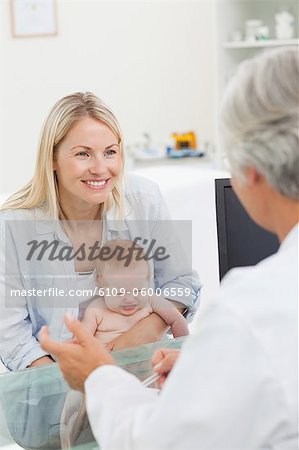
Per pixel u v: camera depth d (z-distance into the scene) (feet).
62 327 6.44
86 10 17.83
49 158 6.40
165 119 18.83
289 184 3.72
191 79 18.86
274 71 3.71
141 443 3.70
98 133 6.35
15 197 6.64
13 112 17.65
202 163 17.35
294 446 3.65
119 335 6.28
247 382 3.49
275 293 3.62
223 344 3.54
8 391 5.82
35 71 17.65
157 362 5.46
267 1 17.70
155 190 6.73
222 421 3.51
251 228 5.89
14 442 5.13
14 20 17.28
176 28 18.58
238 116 3.79
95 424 4.15
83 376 4.52
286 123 3.67
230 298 3.65
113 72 18.26
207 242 8.74
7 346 6.69
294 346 3.53
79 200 6.48
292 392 3.53
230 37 16.99
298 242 3.78
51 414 5.48
